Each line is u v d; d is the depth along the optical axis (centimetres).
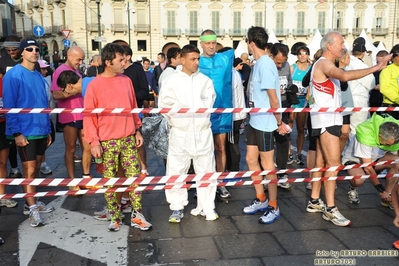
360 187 493
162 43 4212
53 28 4403
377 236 349
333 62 375
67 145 480
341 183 511
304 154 686
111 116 345
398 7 4366
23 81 381
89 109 329
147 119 445
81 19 4072
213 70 421
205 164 387
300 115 600
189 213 411
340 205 429
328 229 366
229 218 396
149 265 302
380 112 454
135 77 479
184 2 4147
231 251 323
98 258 314
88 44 4116
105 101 344
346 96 440
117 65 340
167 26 4184
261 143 383
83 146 473
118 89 349
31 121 386
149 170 582
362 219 389
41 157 416
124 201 412
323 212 389
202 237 350
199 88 372
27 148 388
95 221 392
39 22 4806
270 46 390
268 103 379
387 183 416
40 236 356
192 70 365
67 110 323
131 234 359
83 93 445
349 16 4344
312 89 383
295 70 641
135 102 372
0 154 409
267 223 379
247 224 379
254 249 326
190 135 375
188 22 4194
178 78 370
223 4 4194
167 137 430
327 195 381
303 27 4303
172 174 385
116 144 351
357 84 489
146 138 440
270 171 372
